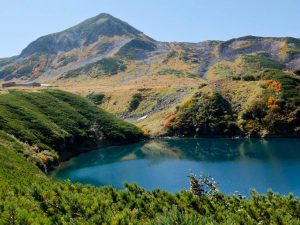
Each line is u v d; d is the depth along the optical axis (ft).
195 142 467.11
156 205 59.52
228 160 344.08
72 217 53.01
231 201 66.80
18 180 108.99
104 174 316.81
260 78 568.00
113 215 51.29
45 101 497.87
